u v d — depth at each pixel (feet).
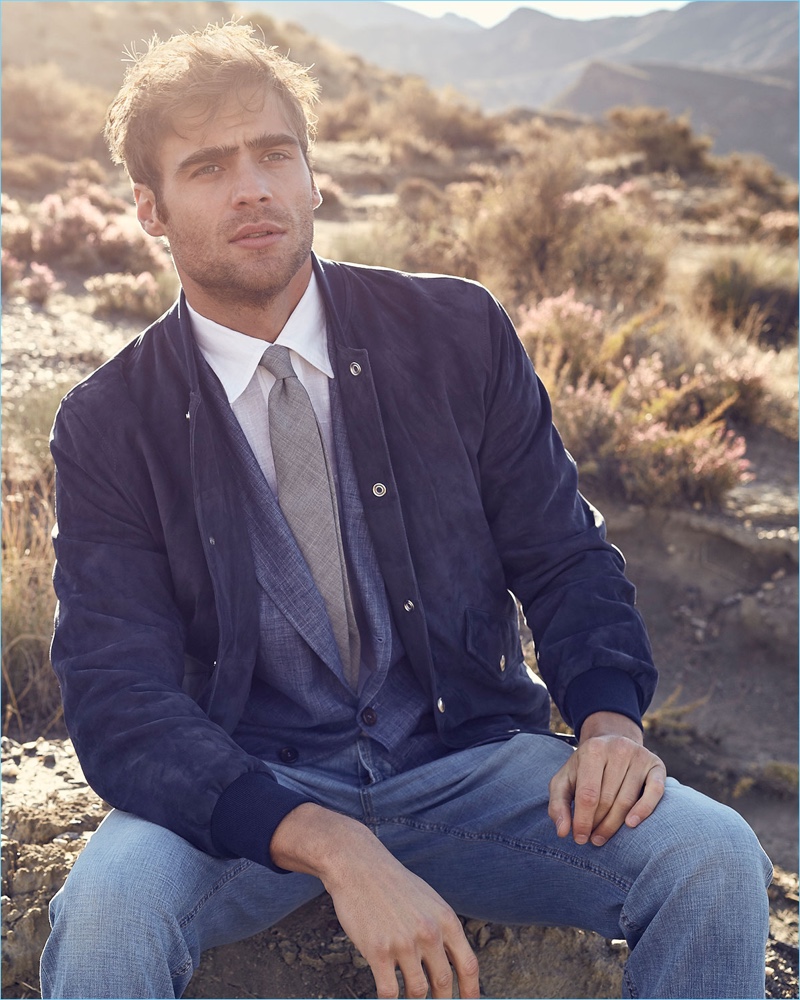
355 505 6.38
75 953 4.93
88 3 142.51
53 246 31.89
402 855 6.42
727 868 5.07
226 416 6.31
